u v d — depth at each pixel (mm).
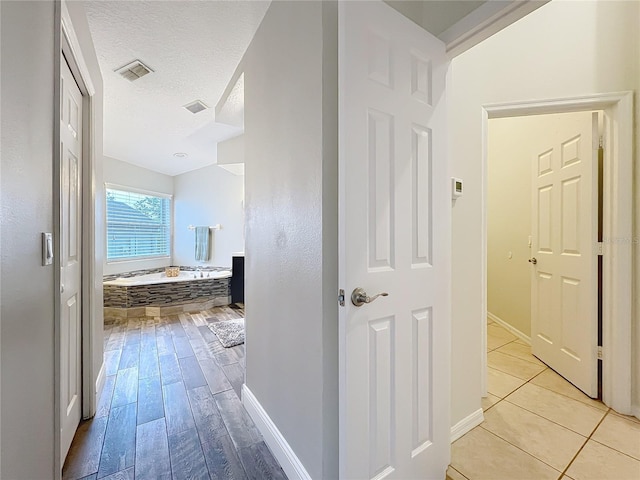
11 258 773
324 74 1167
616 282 1878
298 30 1329
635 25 1817
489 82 1829
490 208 3807
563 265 2326
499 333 3371
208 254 5750
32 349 903
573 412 1874
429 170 1277
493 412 1878
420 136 1243
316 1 1194
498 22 1161
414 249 1228
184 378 2350
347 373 1026
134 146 4371
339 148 1019
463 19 1238
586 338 2086
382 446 1131
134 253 5246
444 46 1325
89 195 1818
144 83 2594
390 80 1136
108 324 3807
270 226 1632
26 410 864
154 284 4246
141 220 5402
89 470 1407
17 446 810
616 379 1881
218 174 5707
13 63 786
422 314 1266
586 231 2090
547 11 1875
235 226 5582
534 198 2695
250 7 1703
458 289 1685
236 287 4992
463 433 1670
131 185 5199
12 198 780
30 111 886
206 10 1729
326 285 1178
